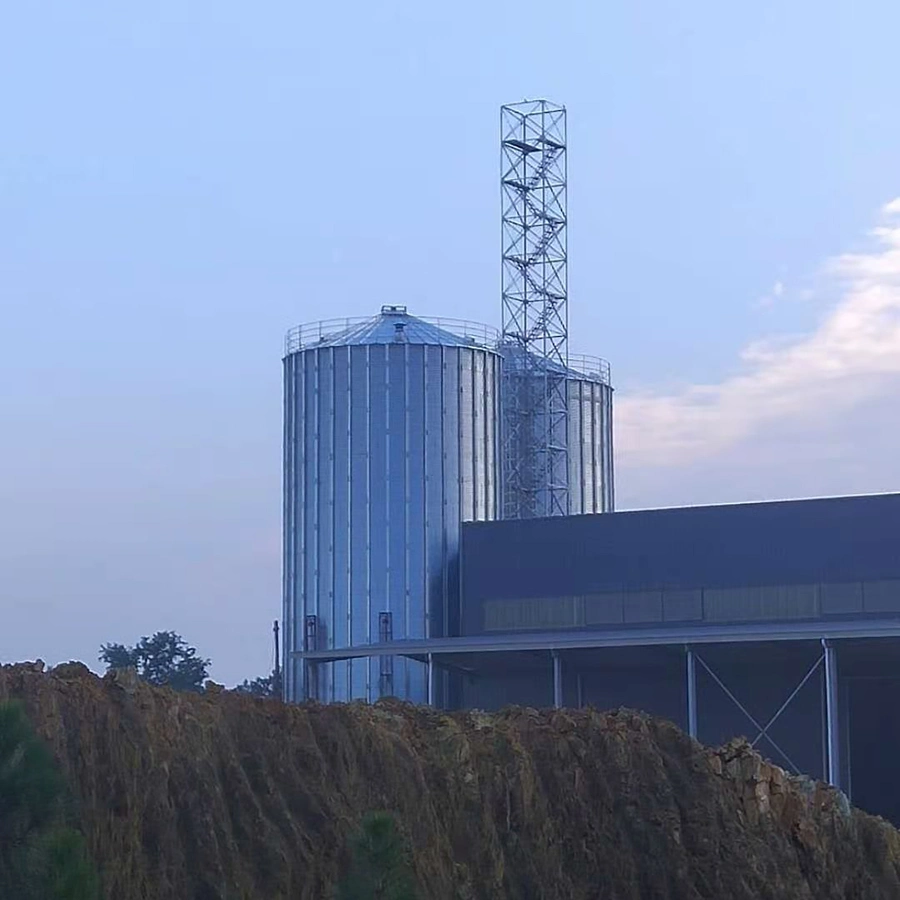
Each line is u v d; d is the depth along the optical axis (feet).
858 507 237.86
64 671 108.27
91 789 98.73
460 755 128.06
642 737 142.41
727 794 141.59
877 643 204.64
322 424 294.87
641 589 250.57
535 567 259.39
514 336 321.11
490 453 298.97
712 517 247.50
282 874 104.32
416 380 292.40
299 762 116.06
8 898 57.67
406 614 284.00
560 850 129.18
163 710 109.60
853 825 149.59
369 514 289.12
